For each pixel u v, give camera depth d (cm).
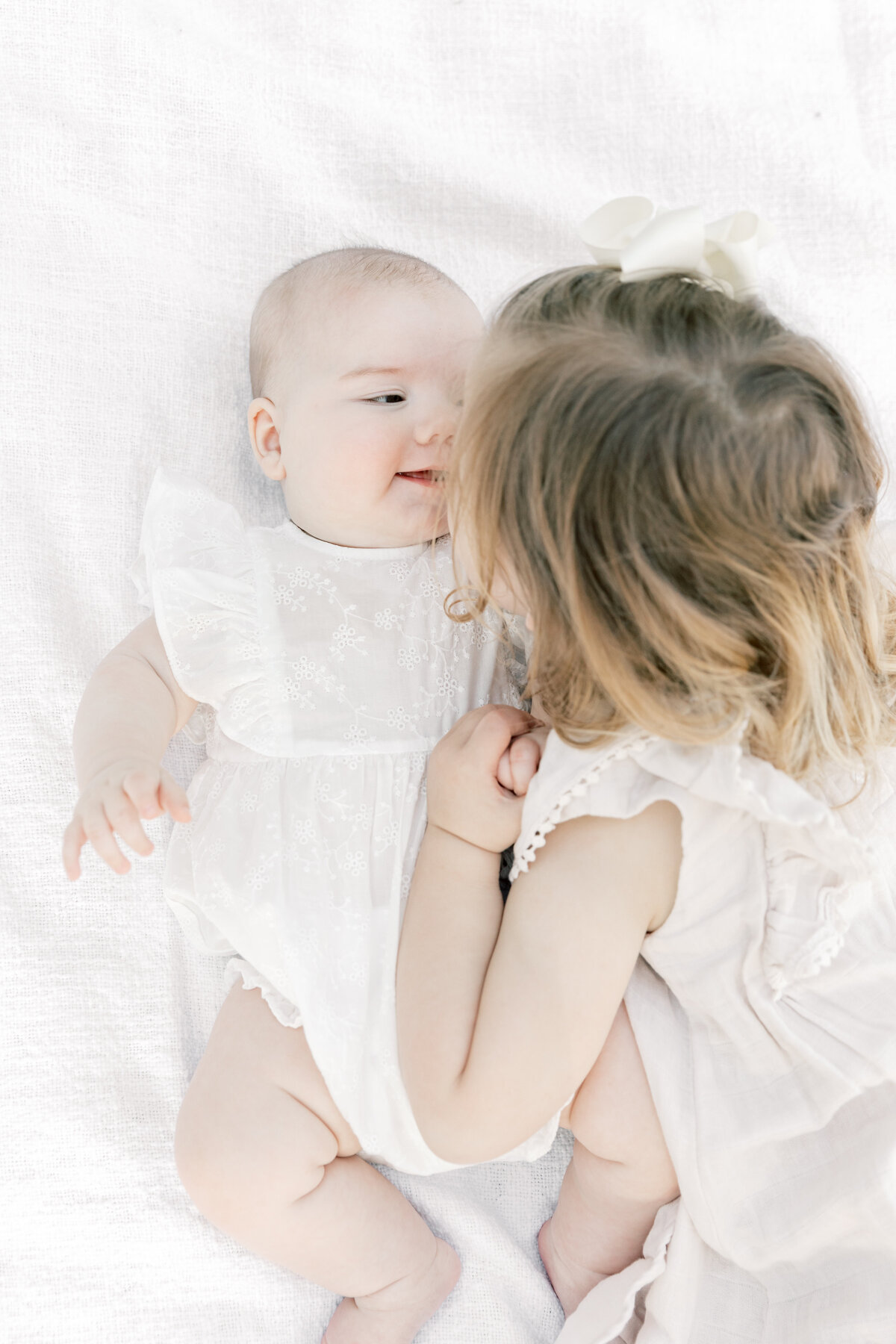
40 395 142
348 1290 115
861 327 159
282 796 117
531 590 93
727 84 162
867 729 99
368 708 120
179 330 147
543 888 96
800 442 88
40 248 145
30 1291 117
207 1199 111
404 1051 101
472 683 125
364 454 123
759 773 92
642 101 161
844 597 95
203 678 120
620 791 95
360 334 125
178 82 152
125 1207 121
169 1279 119
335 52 157
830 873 97
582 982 93
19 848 130
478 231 157
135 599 139
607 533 87
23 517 139
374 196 156
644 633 88
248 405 147
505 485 92
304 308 130
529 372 91
